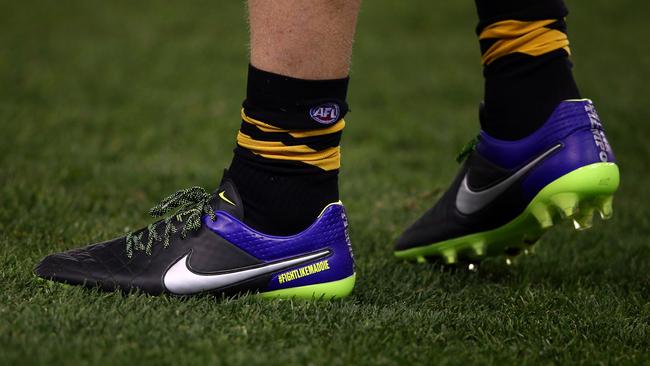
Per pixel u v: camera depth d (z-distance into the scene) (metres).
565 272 10.04
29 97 24.00
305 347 6.24
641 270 10.18
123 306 6.89
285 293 7.59
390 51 34.59
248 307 7.12
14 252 8.87
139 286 7.41
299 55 6.88
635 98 26.89
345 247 7.76
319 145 7.28
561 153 8.03
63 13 39.38
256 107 7.18
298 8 6.77
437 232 9.41
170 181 15.13
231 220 7.48
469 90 28.47
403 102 26.58
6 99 23.58
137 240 7.61
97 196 12.96
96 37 34.69
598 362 6.46
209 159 18.03
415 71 31.20
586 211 8.25
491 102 8.47
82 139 19.00
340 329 6.72
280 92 7.00
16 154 16.39
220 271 7.44
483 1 8.27
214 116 22.91
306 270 7.57
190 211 7.63
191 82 27.72
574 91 8.22
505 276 9.80
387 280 9.02
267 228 7.49
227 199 7.54
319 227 7.56
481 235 9.10
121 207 12.38
